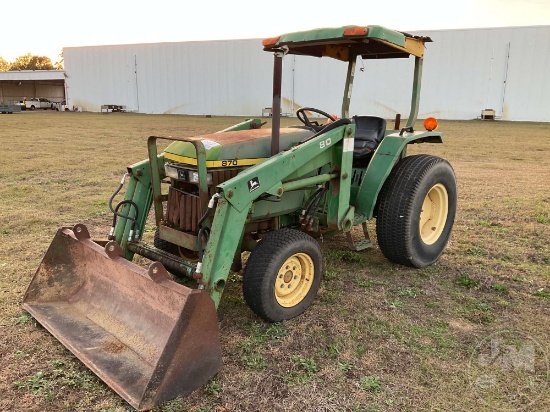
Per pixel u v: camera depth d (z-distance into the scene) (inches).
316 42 149.9
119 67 1587.1
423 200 158.4
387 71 1174.3
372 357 109.7
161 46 1485.0
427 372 103.7
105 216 232.7
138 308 111.0
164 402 92.2
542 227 214.2
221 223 108.9
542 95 1061.1
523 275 158.1
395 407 92.4
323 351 112.2
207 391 96.9
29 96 2342.5
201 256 111.7
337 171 138.6
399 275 159.2
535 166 409.7
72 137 661.9
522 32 1046.4
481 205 256.8
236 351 111.8
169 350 92.1
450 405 93.1
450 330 122.0
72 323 118.7
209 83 1432.1
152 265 101.9
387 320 127.0
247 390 97.4
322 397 95.3
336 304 136.9
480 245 189.5
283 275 125.0
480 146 566.6
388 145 156.6
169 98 1514.5
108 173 365.1
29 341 114.8
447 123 994.7
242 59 1360.7
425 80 1151.6
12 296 138.6
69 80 1699.1
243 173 113.3
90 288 127.3
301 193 143.8
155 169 133.5
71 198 272.5
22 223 216.7
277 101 122.4
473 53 1098.1
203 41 1409.9
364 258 175.3
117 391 93.7
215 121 1076.5
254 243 134.6
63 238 133.0
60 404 92.9
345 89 182.9
